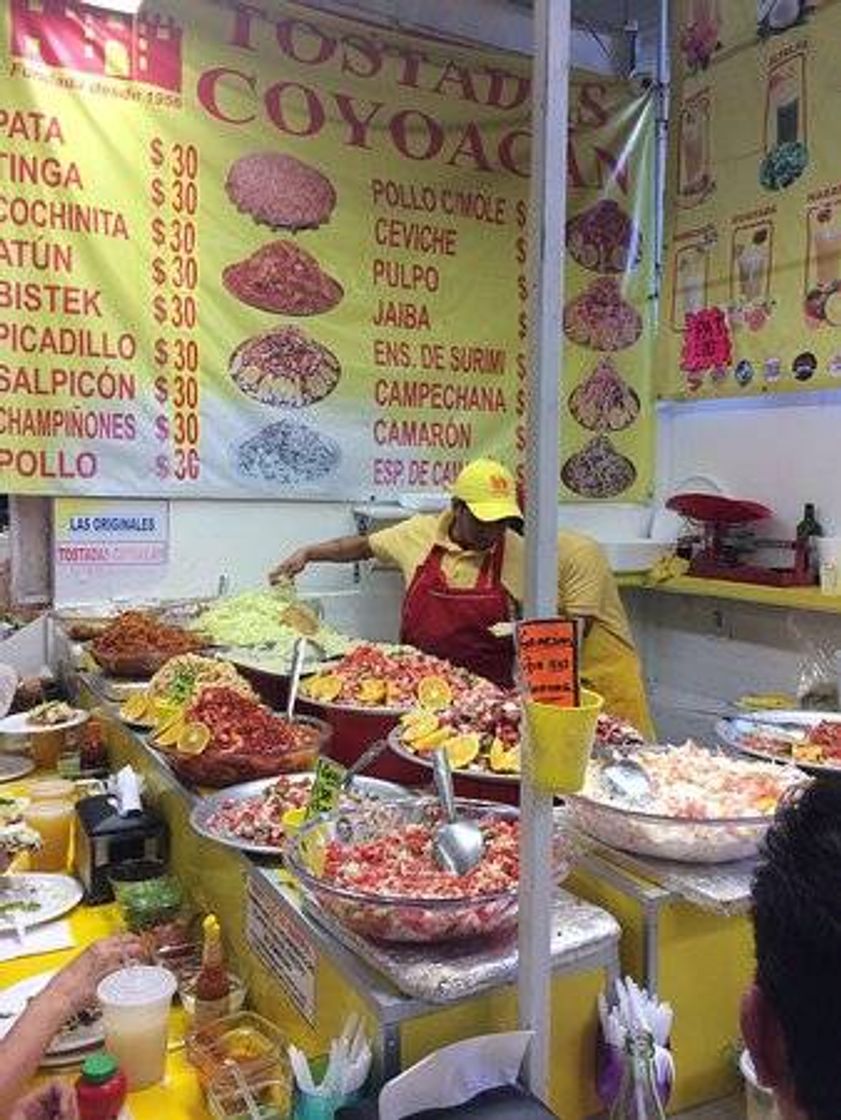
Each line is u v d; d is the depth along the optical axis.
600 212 3.96
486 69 3.72
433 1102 1.00
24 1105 1.17
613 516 4.05
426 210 3.66
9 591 3.22
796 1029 0.60
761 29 3.52
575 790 0.96
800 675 3.43
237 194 3.34
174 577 3.38
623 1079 1.09
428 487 3.72
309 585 3.60
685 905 1.25
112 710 2.31
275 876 1.38
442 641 2.84
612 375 4.03
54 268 3.09
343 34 3.48
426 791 1.63
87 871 1.85
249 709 1.88
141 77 3.18
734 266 3.67
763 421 3.65
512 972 1.08
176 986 1.42
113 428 3.21
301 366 3.48
